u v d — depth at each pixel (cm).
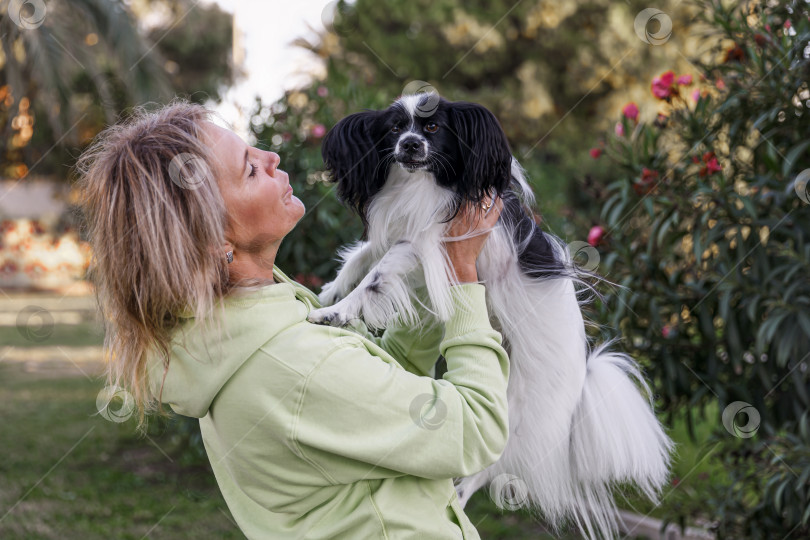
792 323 278
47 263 1114
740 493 317
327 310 203
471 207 196
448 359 149
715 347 311
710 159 288
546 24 1211
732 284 285
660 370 317
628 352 311
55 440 590
